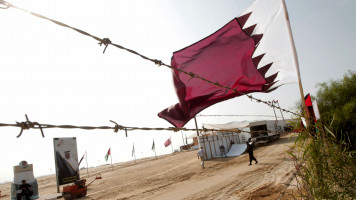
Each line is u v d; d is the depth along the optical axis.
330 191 2.71
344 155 2.78
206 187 10.40
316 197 2.68
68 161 17.12
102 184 18.81
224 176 12.55
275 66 4.03
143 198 10.77
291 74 3.88
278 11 4.06
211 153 24.02
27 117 1.72
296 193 6.06
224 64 4.12
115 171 33.59
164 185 13.27
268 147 23.97
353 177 2.60
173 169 20.86
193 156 31.31
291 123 3.28
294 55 3.80
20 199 13.87
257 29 4.13
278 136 31.16
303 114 3.30
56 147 16.77
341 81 13.35
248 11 4.19
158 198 10.18
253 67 4.09
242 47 4.14
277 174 10.11
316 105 3.56
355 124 9.14
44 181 36.53
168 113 3.90
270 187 7.87
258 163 14.86
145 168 28.88
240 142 29.27
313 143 2.92
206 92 4.07
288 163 12.48
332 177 2.74
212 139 24.84
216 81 4.09
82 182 14.65
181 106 4.00
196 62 4.14
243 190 8.38
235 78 4.12
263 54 4.07
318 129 3.08
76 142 17.88
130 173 25.34
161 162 34.78
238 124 30.88
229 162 18.86
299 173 3.04
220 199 7.90
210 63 4.12
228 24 4.16
